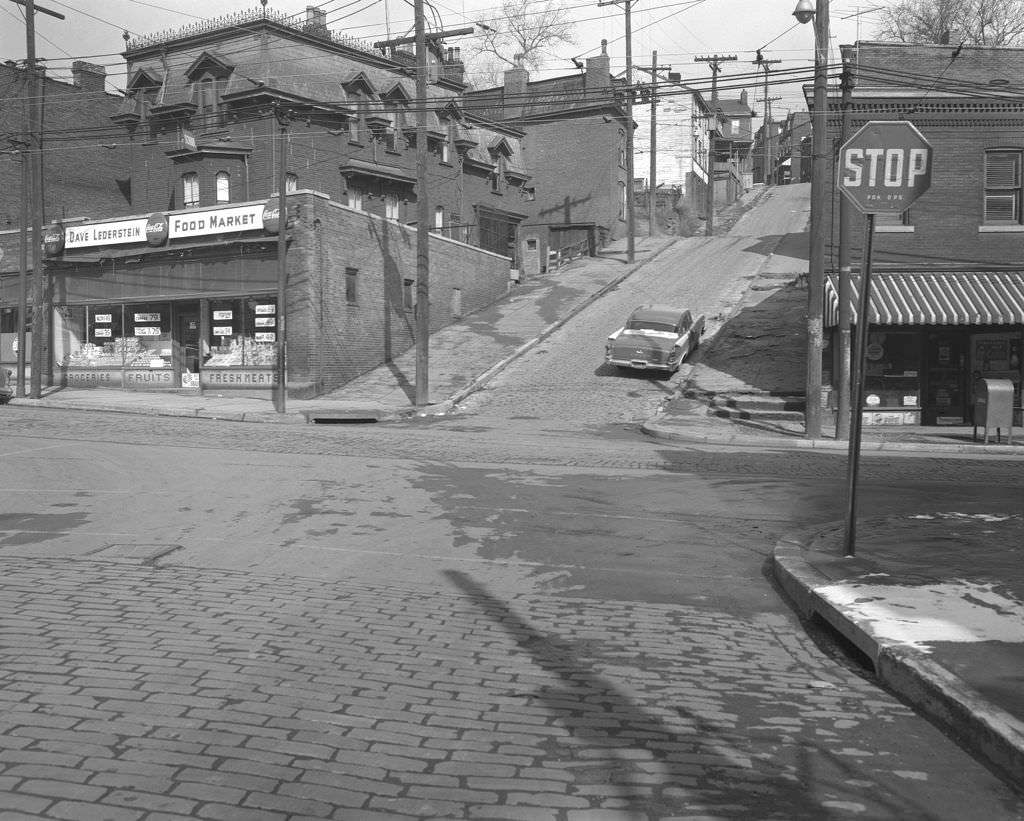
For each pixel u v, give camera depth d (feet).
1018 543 27.07
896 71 70.59
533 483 40.24
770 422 73.41
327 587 22.97
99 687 15.21
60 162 130.93
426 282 80.79
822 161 64.03
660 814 11.46
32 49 88.07
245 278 91.81
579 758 13.14
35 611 19.86
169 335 98.17
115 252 98.63
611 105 143.13
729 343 100.01
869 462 52.34
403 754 13.05
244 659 16.99
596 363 96.58
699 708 15.37
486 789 12.03
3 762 12.23
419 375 80.69
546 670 17.16
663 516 33.35
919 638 17.56
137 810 11.05
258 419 76.18
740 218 209.87
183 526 30.07
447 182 145.89
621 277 138.72
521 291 134.41
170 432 62.13
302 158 119.75
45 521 30.71
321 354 90.12
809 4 63.36
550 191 183.01
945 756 13.56
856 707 15.66
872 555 25.38
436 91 146.00
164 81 126.00
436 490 37.81
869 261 24.86
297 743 13.26
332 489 37.37
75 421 69.36
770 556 27.68
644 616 21.34
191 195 120.16
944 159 76.28
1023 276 72.59
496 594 22.89
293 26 122.62
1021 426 72.74
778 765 13.08
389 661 17.30
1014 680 15.21
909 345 74.13
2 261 108.68
